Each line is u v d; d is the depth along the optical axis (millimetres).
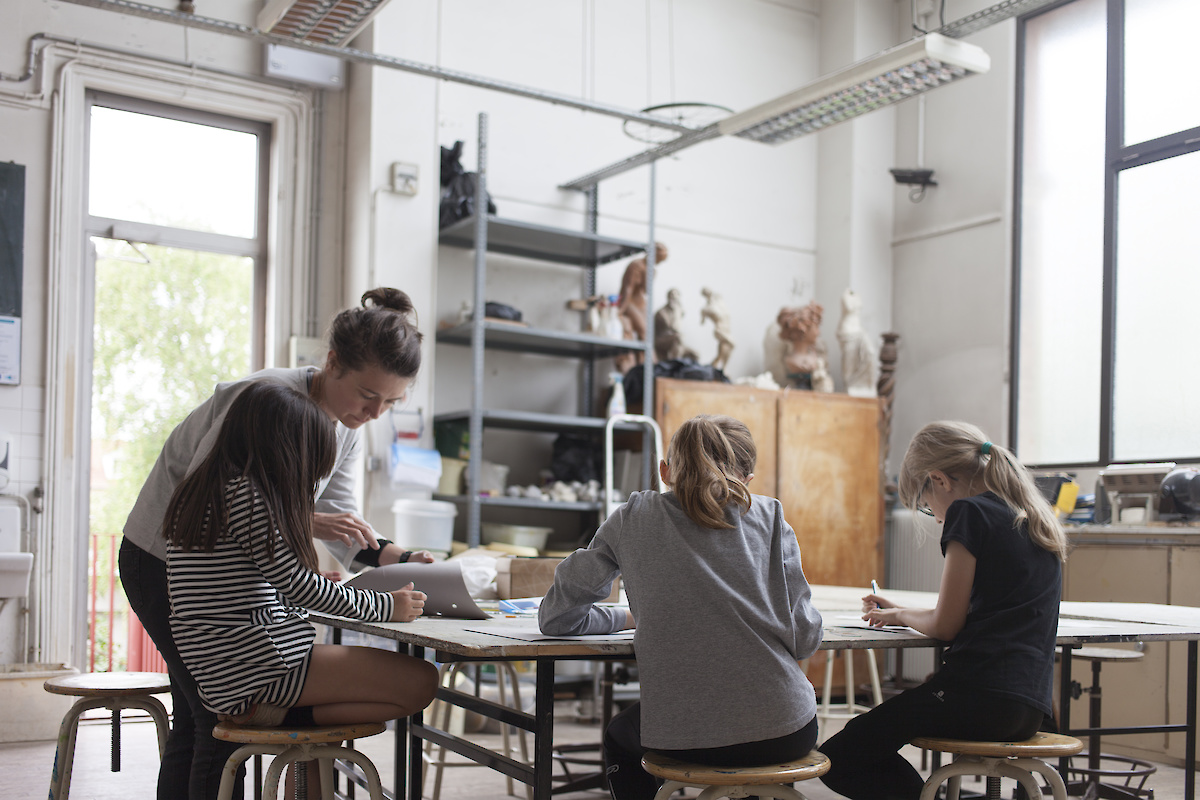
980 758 1983
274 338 4977
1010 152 5980
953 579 2025
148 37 4738
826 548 5570
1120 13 5453
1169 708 4188
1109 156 5426
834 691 5422
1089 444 5500
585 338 5133
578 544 5406
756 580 1754
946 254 6297
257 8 4992
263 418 1788
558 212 5723
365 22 3566
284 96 5031
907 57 3600
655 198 6094
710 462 1797
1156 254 5227
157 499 1992
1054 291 5730
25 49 4500
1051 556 2105
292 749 1768
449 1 5469
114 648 4625
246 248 5043
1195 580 4129
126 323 4746
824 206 6676
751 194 6465
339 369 2039
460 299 5391
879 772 2121
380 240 4957
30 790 3215
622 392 5289
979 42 6199
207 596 1750
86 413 4613
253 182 5102
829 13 6742
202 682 1765
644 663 1729
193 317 4914
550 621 1821
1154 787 3740
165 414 4812
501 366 5520
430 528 4656
